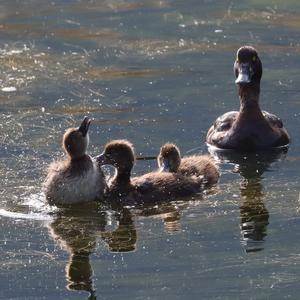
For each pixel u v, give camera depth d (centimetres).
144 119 1848
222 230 1370
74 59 2233
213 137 1748
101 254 1303
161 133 1781
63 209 1469
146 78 2086
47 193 1497
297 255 1281
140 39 2362
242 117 1750
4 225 1407
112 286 1209
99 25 2469
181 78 2077
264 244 1317
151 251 1308
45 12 2573
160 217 1434
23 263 1283
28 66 2192
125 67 2166
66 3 2653
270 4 2608
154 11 2573
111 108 1911
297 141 1762
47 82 2077
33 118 1858
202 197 1509
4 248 1331
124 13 2564
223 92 1988
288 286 1196
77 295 1188
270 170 1620
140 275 1237
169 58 2216
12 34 2414
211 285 1204
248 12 2548
